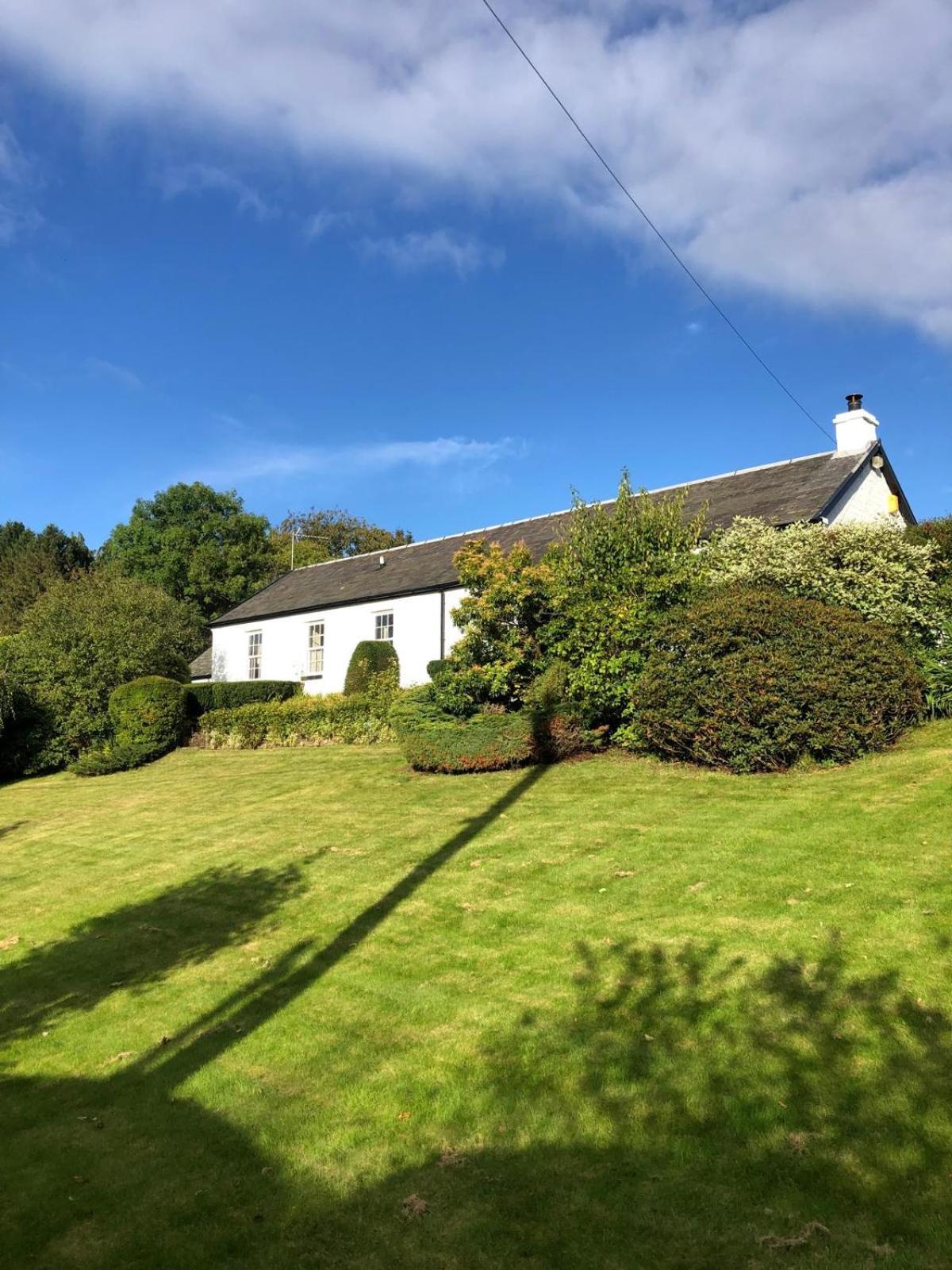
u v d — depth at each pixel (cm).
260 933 742
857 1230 320
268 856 982
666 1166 370
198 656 3575
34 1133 457
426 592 2253
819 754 1071
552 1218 345
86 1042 571
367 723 1902
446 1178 380
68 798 1633
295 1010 579
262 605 2855
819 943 562
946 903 593
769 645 1067
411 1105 445
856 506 1714
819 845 755
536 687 1311
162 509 4462
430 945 662
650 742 1227
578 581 1313
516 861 830
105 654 2208
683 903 666
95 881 988
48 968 725
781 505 1653
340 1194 377
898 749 1081
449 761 1298
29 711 2089
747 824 848
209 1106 467
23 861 1136
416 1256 330
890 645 1098
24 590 4372
